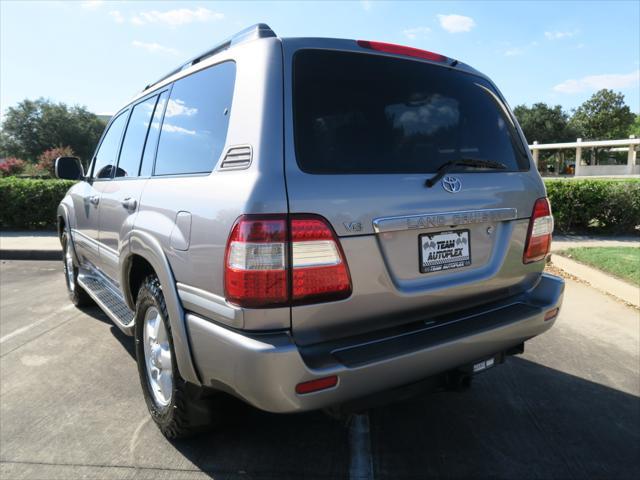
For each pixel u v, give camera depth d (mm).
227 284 1966
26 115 52000
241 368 1905
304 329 1988
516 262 2705
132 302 3174
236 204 1953
